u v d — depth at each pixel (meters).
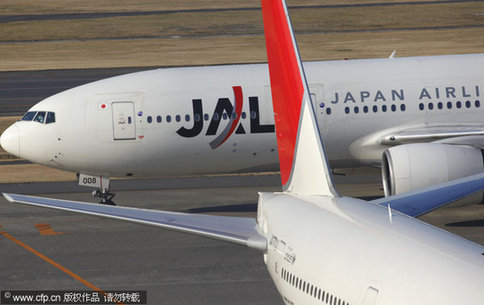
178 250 92.81
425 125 110.06
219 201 116.94
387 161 99.94
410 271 39.09
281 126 62.06
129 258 89.88
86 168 107.94
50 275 84.12
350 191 122.81
